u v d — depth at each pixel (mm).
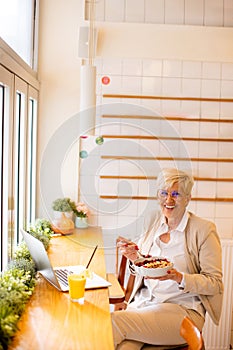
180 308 2303
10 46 2398
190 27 3432
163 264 2225
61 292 1997
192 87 3488
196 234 2400
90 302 1894
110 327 1646
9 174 2264
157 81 3469
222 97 3504
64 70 3367
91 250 2764
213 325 3455
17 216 2750
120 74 3445
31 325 1644
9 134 2246
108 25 3389
